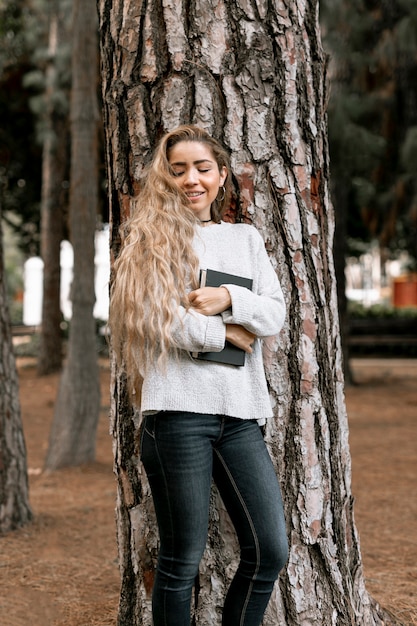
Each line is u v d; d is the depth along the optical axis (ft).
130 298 7.62
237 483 7.79
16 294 138.21
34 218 70.08
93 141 27.04
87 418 24.34
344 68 35.94
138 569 9.06
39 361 53.36
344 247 45.44
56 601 11.86
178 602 7.65
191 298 7.64
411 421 33.12
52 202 53.31
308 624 8.87
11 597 12.07
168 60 8.83
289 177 8.96
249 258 8.27
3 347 16.38
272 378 8.92
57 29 52.60
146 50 8.87
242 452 7.80
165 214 7.89
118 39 9.05
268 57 8.84
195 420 7.59
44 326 53.26
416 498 19.43
